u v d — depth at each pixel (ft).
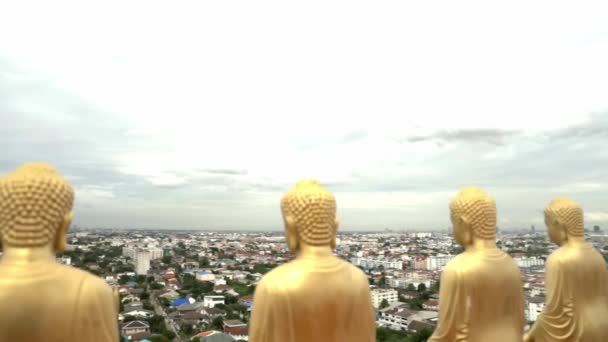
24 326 15.08
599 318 30.07
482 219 27.09
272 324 20.10
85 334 16.03
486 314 26.07
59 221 16.70
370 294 21.89
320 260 20.80
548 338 30.76
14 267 15.51
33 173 16.56
